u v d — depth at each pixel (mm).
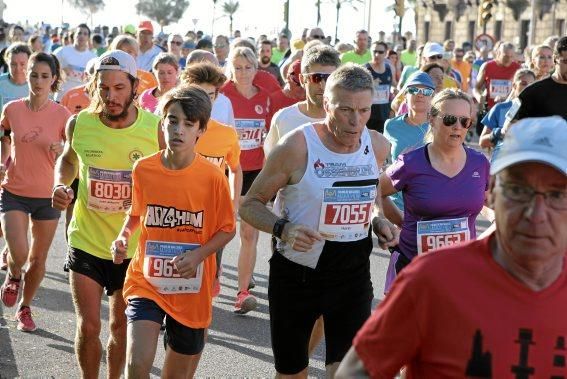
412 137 7234
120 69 4863
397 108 10555
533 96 6133
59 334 6488
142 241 4535
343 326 4344
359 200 4340
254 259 7191
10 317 6844
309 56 5809
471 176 4984
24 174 6559
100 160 4914
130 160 4934
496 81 15977
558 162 2246
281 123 5973
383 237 4516
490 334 2346
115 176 4918
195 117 4367
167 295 4457
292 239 4094
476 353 2352
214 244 4480
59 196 4934
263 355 6176
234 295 7766
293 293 4355
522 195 2312
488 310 2352
